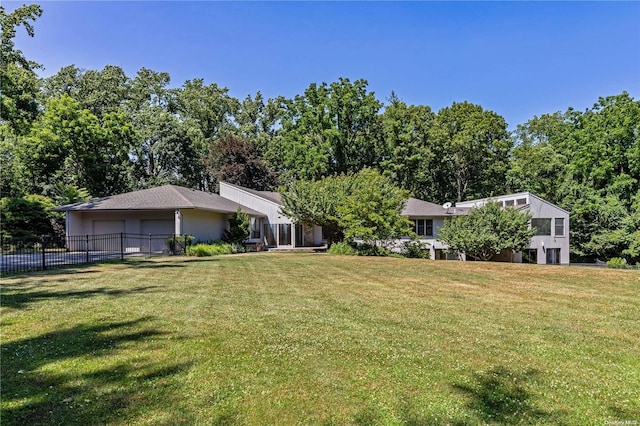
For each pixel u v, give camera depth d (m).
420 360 4.22
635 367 4.10
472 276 11.25
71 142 29.64
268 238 29.39
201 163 40.78
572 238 31.00
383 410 3.16
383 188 21.11
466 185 40.41
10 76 20.98
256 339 4.89
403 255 21.80
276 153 42.44
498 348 4.64
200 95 46.06
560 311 6.66
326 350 4.51
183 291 8.32
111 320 5.76
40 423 2.90
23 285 9.09
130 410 3.10
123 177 34.94
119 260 15.83
